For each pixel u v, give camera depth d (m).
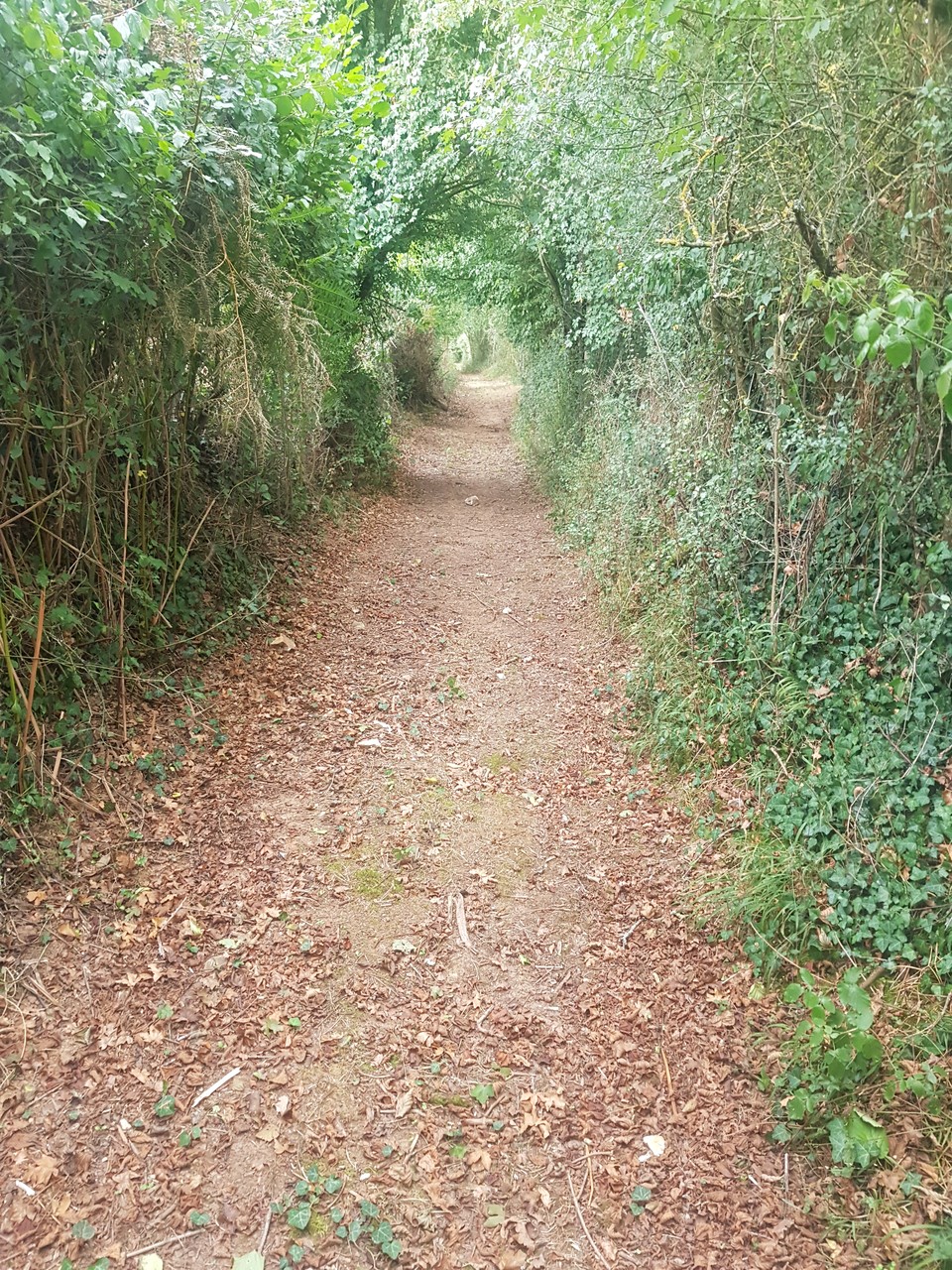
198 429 6.15
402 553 9.09
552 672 6.28
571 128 7.43
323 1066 3.01
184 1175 2.61
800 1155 2.78
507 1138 2.81
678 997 3.41
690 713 4.92
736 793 4.38
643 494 6.90
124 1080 2.88
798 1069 2.99
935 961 3.27
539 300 12.88
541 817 4.56
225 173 4.71
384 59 10.10
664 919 3.82
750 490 5.07
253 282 4.78
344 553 8.59
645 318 6.76
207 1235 2.45
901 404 4.05
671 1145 2.82
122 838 3.93
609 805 4.68
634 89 5.89
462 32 10.27
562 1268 2.44
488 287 13.96
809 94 4.18
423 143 10.41
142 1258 2.36
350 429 10.75
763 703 4.61
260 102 4.74
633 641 6.27
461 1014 3.29
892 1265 2.41
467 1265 2.43
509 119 7.61
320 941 3.55
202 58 4.41
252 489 6.74
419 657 6.45
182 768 4.55
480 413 21.55
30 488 4.14
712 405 5.80
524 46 6.86
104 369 4.55
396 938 3.63
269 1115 2.82
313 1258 2.41
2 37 3.04
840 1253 2.47
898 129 3.70
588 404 10.67
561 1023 3.28
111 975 3.26
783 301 4.56
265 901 3.74
